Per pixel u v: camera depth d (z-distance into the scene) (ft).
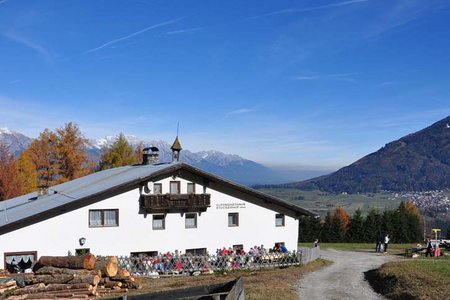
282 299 71.05
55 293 76.95
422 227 335.26
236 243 132.16
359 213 325.83
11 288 78.59
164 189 124.06
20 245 106.11
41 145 215.72
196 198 124.57
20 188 203.31
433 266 101.60
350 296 78.18
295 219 141.08
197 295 52.95
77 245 111.86
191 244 125.90
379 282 91.25
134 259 110.52
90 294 79.05
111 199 116.47
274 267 120.78
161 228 122.83
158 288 88.17
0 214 119.85
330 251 185.37
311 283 91.15
